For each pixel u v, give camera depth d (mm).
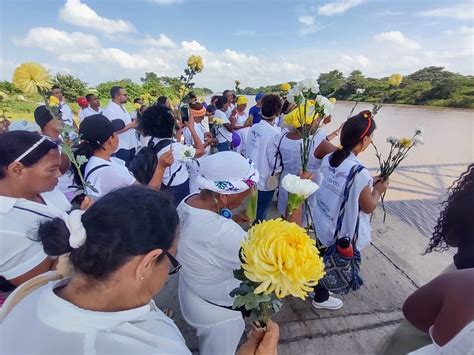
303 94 1819
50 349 616
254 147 3117
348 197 1965
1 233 1148
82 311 646
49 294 686
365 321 2387
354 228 2014
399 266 3068
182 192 2670
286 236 796
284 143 2873
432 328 753
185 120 3477
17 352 625
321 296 2426
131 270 680
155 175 2045
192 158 2242
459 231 1004
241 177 1264
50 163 1324
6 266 1174
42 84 1272
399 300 2615
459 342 667
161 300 2551
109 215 653
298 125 2348
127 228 647
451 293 726
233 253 1277
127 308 709
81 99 6887
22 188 1288
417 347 891
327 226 2111
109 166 1829
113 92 5609
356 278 2121
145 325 711
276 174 3123
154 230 686
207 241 1287
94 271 650
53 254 700
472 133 11234
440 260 3178
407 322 965
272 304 916
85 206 1339
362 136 1946
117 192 735
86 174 1818
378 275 2922
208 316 1433
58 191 1546
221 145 6121
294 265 750
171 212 758
